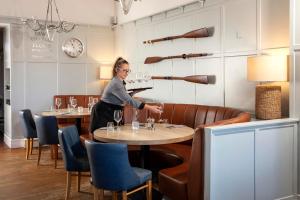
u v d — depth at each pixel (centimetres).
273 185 320
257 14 403
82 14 700
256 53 406
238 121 314
